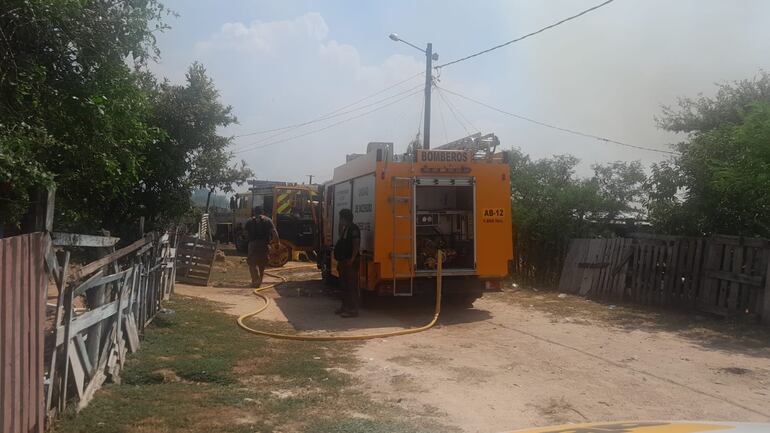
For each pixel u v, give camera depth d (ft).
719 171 33.04
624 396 19.89
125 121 19.48
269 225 49.67
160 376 20.81
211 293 44.65
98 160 18.75
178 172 35.99
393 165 35.55
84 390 17.20
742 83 46.80
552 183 52.80
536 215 49.42
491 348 27.25
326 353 26.02
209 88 37.93
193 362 22.81
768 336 28.91
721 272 33.63
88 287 16.80
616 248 42.27
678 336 29.66
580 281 45.52
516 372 23.02
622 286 41.06
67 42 16.90
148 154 33.71
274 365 23.40
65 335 15.29
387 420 17.33
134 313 24.88
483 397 19.80
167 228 38.19
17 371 12.66
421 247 37.65
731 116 45.68
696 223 37.99
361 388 20.70
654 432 7.11
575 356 25.55
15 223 16.08
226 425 16.31
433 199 39.70
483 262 36.76
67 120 17.30
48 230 14.26
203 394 19.12
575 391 20.48
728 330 30.58
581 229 48.73
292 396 19.43
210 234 81.82
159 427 15.92
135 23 18.10
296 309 38.47
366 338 29.27
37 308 13.75
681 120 48.80
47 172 14.75
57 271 14.79
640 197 50.62
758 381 21.57
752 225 35.29
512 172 55.72
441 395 19.98
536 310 38.17
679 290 36.68
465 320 34.81
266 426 16.39
